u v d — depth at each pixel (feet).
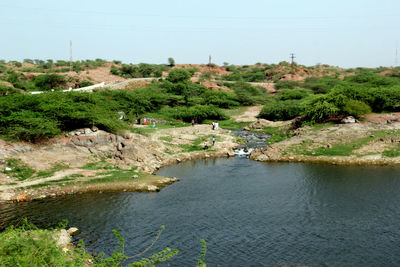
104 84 313.32
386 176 96.48
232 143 150.61
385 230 61.11
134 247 55.31
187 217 68.54
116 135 119.55
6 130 100.07
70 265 34.63
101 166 101.40
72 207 72.69
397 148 119.75
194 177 101.14
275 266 49.70
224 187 90.17
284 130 176.35
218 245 56.39
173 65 575.79
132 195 81.76
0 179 82.58
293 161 120.16
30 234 36.88
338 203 75.61
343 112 157.69
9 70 387.14
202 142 149.07
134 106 224.94
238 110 260.21
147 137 140.67
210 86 345.10
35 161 94.58
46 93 126.00
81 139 108.99
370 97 158.61
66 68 410.52
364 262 50.44
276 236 59.62
